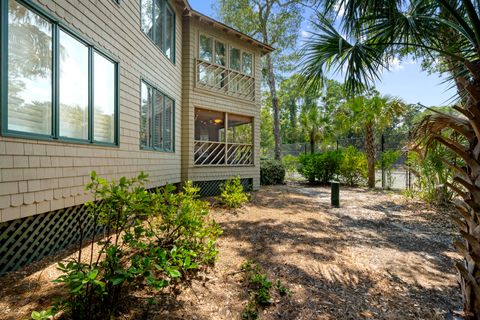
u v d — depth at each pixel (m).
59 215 3.62
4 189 2.74
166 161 7.18
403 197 8.88
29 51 3.04
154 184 6.44
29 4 2.99
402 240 4.72
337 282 3.11
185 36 8.35
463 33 2.35
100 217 2.41
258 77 10.73
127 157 5.20
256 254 3.80
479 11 2.31
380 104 11.17
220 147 10.33
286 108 35.47
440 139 2.15
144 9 6.08
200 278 2.92
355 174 12.87
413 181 9.25
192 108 8.48
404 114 11.59
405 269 3.51
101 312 2.08
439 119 2.29
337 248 4.21
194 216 3.20
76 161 3.77
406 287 3.05
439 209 6.99
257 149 10.79
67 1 3.58
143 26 6.04
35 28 3.11
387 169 11.69
